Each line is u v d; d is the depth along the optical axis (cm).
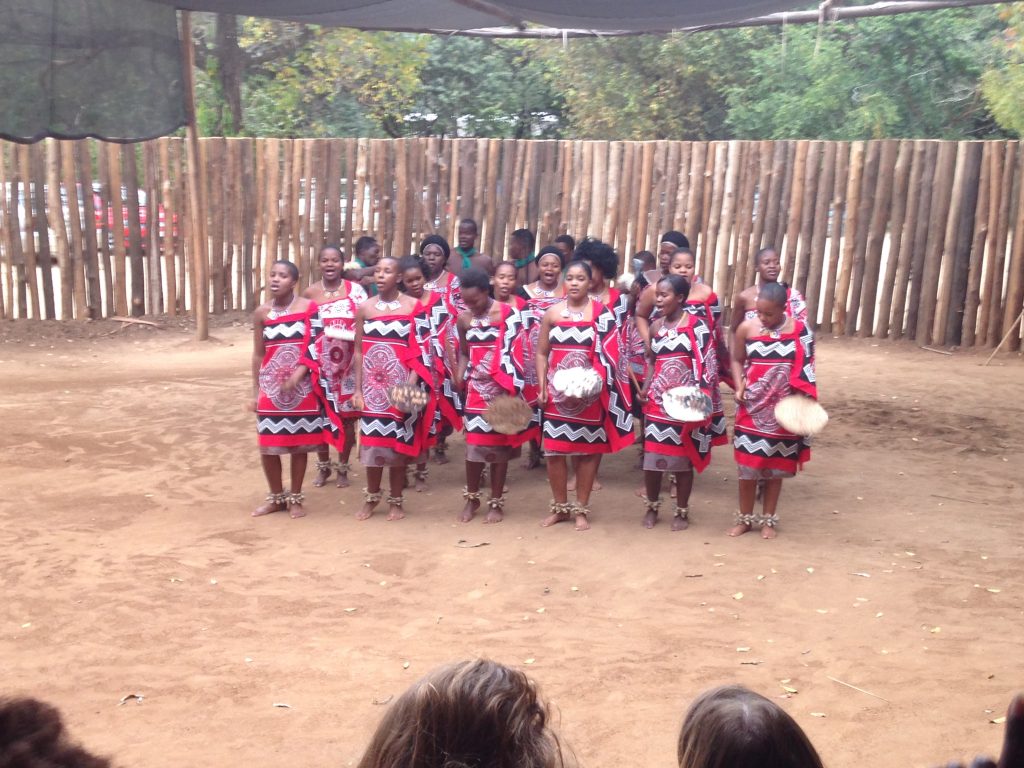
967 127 2261
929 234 1439
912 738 436
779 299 684
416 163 1655
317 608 602
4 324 1562
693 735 214
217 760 423
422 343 754
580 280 733
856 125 2206
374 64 2331
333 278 866
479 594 627
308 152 1656
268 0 967
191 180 1456
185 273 1667
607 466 947
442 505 815
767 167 1509
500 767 182
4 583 630
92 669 517
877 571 652
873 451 954
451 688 187
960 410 1107
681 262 817
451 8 1066
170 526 745
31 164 1559
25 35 836
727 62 2405
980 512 774
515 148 1619
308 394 761
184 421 1055
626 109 2438
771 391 695
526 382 811
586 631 569
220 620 582
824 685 493
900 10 1024
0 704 143
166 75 962
